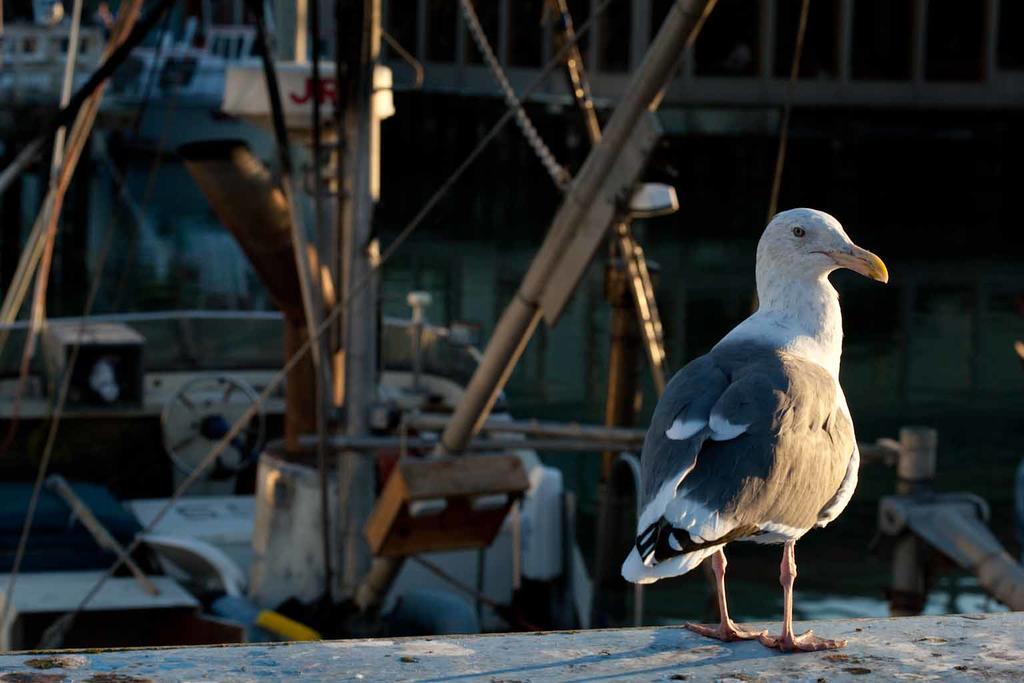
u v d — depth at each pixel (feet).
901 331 126.72
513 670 13.08
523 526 48.93
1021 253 177.99
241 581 46.52
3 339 48.26
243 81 45.42
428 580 47.57
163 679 12.51
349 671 12.86
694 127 246.68
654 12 233.76
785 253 15.12
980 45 250.57
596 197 37.68
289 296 46.65
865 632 14.40
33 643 41.52
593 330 122.42
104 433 58.65
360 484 44.47
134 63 175.83
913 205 230.89
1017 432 92.79
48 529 46.03
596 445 44.60
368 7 44.09
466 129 244.42
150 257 163.94
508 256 173.06
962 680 13.10
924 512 50.49
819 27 247.29
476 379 40.14
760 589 62.90
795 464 13.56
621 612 60.18
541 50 242.78
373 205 45.06
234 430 42.65
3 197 168.45
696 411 13.67
